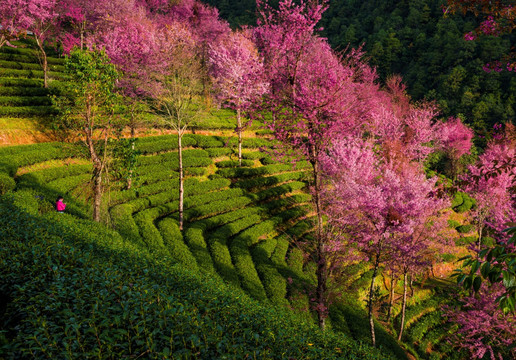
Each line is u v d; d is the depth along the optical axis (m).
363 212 18.98
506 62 10.30
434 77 93.50
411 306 27.33
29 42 48.19
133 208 24.39
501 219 23.91
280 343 8.09
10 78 33.28
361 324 20.80
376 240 18.72
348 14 134.12
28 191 20.61
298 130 17.59
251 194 31.42
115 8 44.69
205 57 46.69
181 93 26.03
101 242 14.14
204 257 21.12
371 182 23.92
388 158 31.78
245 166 36.53
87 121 19.62
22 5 34.22
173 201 27.06
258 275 21.78
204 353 6.51
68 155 27.25
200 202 28.05
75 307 6.97
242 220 27.31
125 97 27.52
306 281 22.09
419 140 44.34
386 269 24.33
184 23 48.66
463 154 58.16
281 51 17.62
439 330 25.70
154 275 10.95
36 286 7.55
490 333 22.52
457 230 37.34
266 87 17.92
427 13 110.19
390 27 112.44
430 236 21.06
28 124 29.55
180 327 6.99
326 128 17.16
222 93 36.09
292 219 30.75
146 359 6.14
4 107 28.61
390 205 18.55
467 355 24.00
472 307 24.20
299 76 17.64
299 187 35.53
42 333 6.10
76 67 18.34
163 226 23.16
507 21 9.24
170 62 27.14
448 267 33.06
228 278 20.00
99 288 8.00
